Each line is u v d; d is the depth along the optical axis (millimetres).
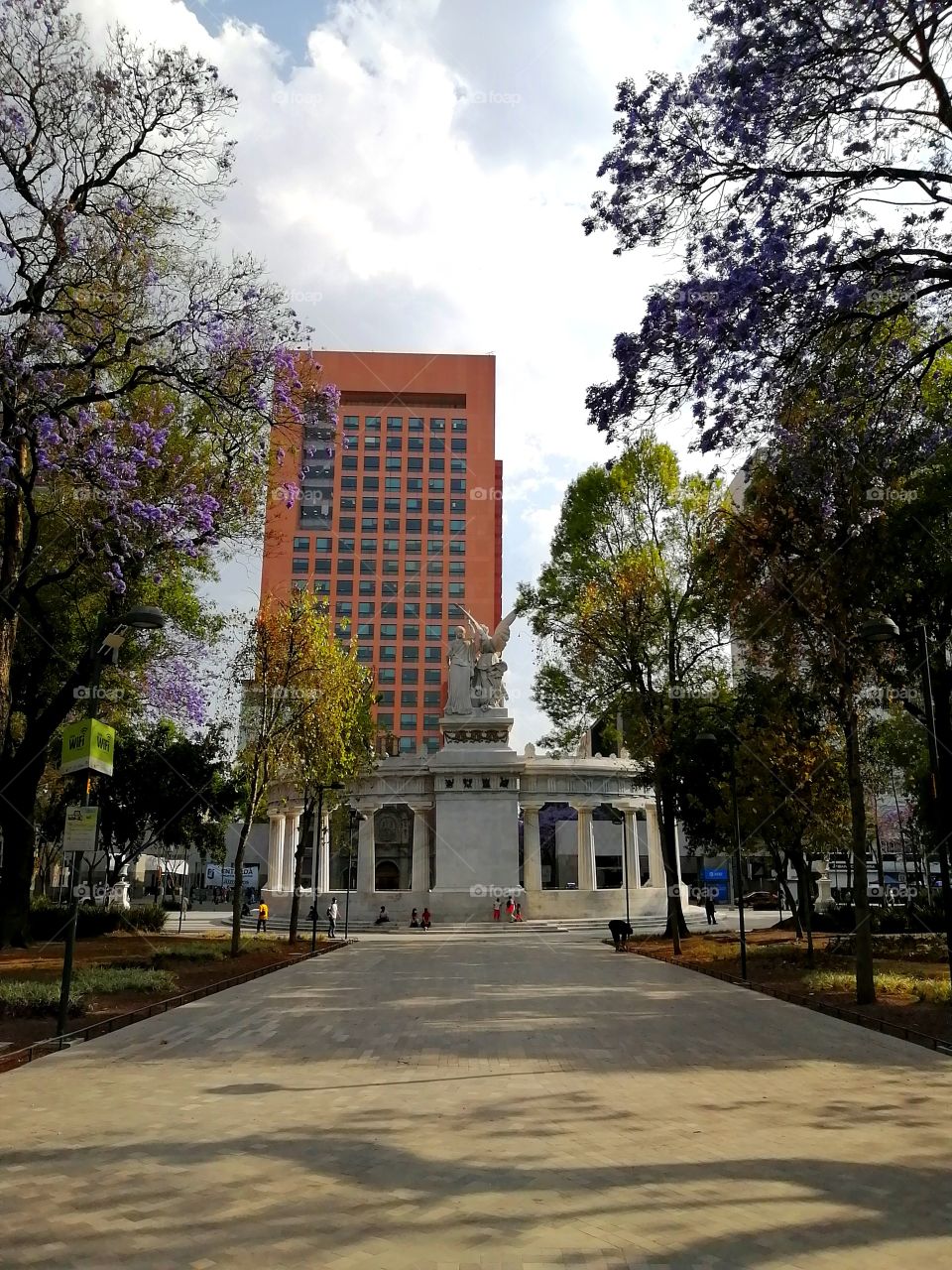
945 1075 12438
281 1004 19938
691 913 60625
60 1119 9781
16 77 17859
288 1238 6348
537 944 41344
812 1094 11109
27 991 17531
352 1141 8867
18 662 31891
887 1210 6934
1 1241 6336
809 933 27875
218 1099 10734
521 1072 12508
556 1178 7707
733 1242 6285
